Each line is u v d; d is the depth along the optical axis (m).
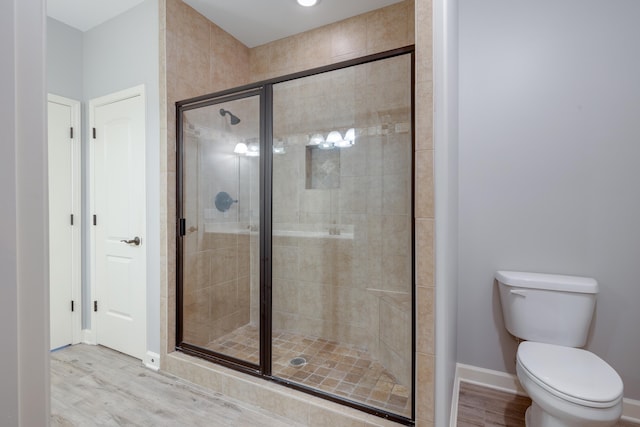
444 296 1.31
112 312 2.52
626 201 1.70
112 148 2.49
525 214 1.91
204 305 2.42
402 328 1.82
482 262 2.01
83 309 2.67
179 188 2.24
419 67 1.33
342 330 2.47
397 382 1.85
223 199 2.49
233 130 2.38
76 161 2.62
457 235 2.00
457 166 1.97
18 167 0.37
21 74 0.37
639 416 1.65
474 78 2.00
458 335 2.08
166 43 2.17
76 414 1.71
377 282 2.25
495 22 1.95
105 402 1.82
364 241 2.35
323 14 2.45
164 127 2.18
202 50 2.45
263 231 2.01
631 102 1.68
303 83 2.54
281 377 1.91
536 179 1.88
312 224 2.58
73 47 2.62
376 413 1.53
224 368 1.98
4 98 0.35
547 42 1.84
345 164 2.43
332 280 2.51
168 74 2.18
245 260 2.50
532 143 1.88
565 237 1.82
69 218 2.59
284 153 2.67
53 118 2.50
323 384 1.84
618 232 1.71
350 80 2.34
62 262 2.55
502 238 1.96
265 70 2.87
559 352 1.52
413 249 1.47
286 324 2.69
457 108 1.96
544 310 1.71
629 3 1.68
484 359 2.02
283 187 2.68
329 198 2.51
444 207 1.31
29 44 0.38
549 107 1.84
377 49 2.40
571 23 1.79
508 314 1.83
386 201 2.18
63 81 2.55
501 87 1.94
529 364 1.41
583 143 1.78
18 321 0.37
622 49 1.70
